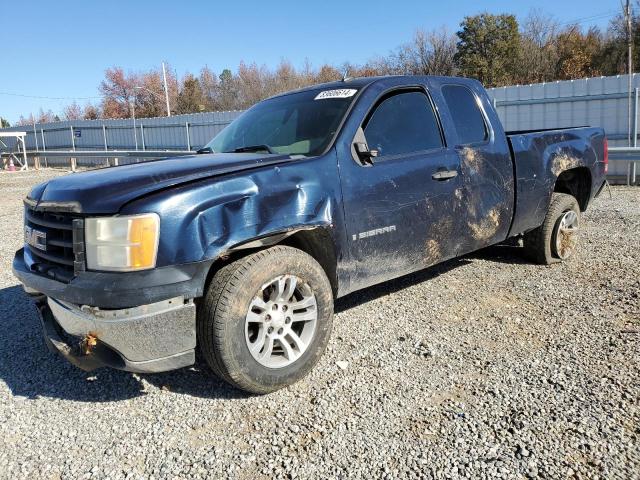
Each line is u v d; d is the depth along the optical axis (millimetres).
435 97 4492
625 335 3928
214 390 3473
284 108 4441
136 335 2885
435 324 4348
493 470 2555
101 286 2869
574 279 5281
